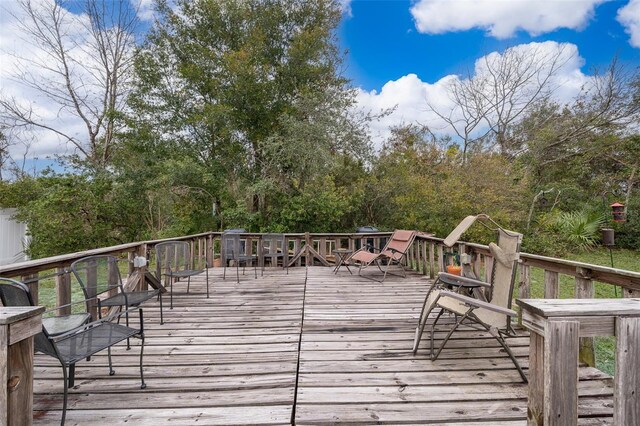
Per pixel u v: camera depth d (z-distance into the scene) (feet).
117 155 38.91
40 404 6.66
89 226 36.17
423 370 8.16
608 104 45.93
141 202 37.01
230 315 12.64
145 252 14.38
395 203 33.94
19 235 36.76
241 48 36.42
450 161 35.83
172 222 37.63
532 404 4.40
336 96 34.32
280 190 34.17
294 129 32.45
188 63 37.76
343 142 35.32
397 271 21.97
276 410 6.50
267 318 12.25
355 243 26.48
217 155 38.70
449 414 6.35
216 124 36.45
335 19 39.32
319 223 32.96
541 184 45.06
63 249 34.35
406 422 6.14
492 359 8.78
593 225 35.27
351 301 14.58
